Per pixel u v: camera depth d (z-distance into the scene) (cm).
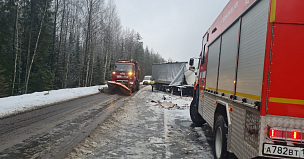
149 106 1211
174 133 640
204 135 631
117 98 1541
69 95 1460
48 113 841
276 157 241
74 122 712
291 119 240
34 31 2681
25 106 936
